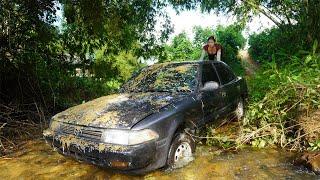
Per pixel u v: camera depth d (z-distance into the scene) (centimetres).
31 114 776
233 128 600
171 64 563
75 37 980
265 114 550
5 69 805
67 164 472
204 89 498
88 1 909
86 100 1053
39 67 888
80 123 405
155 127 385
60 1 879
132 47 1198
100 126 385
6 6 761
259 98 643
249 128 551
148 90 511
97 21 938
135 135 368
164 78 525
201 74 523
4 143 595
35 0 810
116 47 1134
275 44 1086
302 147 494
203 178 394
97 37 1016
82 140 393
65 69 977
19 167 469
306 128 482
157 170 415
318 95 503
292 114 536
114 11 1007
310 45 908
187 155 441
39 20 843
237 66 1593
